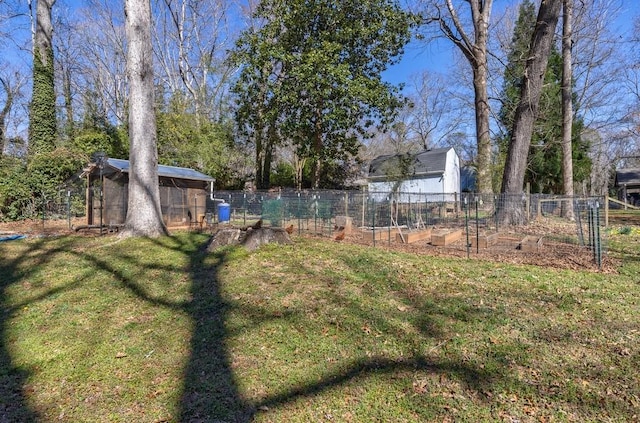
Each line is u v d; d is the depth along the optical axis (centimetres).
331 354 334
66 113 2200
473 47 1509
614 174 3512
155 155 945
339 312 421
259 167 2219
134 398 283
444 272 573
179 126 2144
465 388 279
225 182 2369
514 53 1916
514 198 1089
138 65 899
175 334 386
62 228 1306
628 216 1789
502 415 248
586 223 791
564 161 1509
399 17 1675
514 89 2078
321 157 1805
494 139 2195
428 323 389
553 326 373
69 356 351
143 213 921
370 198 1176
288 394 279
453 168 2588
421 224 1212
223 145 2228
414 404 262
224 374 309
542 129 2114
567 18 1457
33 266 668
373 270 582
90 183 1402
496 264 631
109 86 2836
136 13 888
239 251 714
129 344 370
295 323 397
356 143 2002
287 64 1706
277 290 496
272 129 1938
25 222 1522
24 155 1686
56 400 285
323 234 1056
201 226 1369
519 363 309
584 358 314
